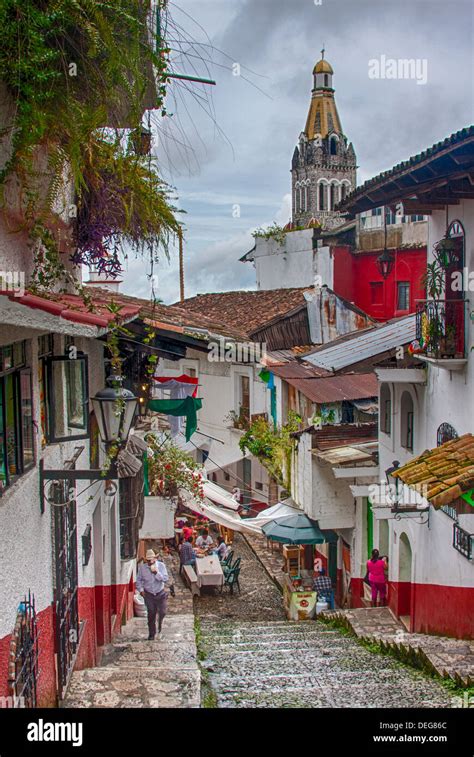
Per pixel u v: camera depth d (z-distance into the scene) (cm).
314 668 1038
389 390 1463
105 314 616
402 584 1364
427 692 880
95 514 1045
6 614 498
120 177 679
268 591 1888
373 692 886
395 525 1412
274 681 954
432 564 1200
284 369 1998
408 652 1059
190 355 2638
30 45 447
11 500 521
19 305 443
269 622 1534
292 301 2739
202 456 2609
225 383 2506
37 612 599
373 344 1429
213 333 1140
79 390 721
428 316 1128
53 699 662
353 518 1642
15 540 530
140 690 763
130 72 521
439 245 1125
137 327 1004
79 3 471
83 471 616
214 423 2562
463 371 1095
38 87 466
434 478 956
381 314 2839
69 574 750
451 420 1148
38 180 552
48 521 648
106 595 1116
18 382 553
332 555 1861
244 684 941
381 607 1465
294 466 1778
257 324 2619
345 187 7006
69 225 744
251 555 2239
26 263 565
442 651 1027
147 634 1260
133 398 626
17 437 549
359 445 1598
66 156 538
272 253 3266
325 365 1340
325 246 2939
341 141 6994
